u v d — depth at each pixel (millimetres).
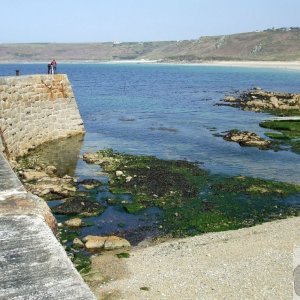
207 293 15938
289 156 38938
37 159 36188
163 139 45781
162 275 17578
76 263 18844
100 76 161125
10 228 7848
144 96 90062
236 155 39094
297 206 26797
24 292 5875
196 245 20797
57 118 43312
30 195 9969
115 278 17469
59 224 23141
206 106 73312
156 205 26219
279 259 18797
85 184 29531
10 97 35656
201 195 28125
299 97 75438
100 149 40469
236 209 26000
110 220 23984
